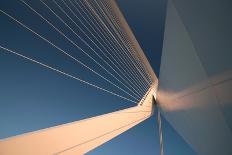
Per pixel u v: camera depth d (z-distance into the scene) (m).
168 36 18.77
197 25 17.36
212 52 18.36
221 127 23.05
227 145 24.44
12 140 5.06
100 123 9.54
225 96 20.45
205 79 20.47
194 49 19.03
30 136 5.55
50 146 6.28
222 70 19.19
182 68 20.92
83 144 8.05
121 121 12.77
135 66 23.47
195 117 24.14
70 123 7.33
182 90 22.89
